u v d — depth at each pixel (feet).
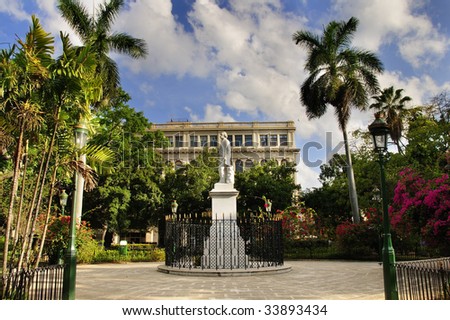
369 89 84.23
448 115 79.41
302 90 86.99
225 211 48.96
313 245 82.28
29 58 23.29
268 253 47.78
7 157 35.40
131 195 96.68
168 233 50.06
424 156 66.08
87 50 25.68
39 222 47.37
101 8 75.31
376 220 71.36
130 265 58.59
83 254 61.36
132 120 93.35
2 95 22.85
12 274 23.30
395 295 23.04
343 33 84.89
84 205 92.48
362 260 71.87
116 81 74.74
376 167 92.79
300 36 86.43
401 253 72.79
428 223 33.17
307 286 33.91
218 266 46.21
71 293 23.65
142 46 76.18
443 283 22.75
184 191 105.81
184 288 32.76
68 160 26.63
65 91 25.26
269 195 109.09
